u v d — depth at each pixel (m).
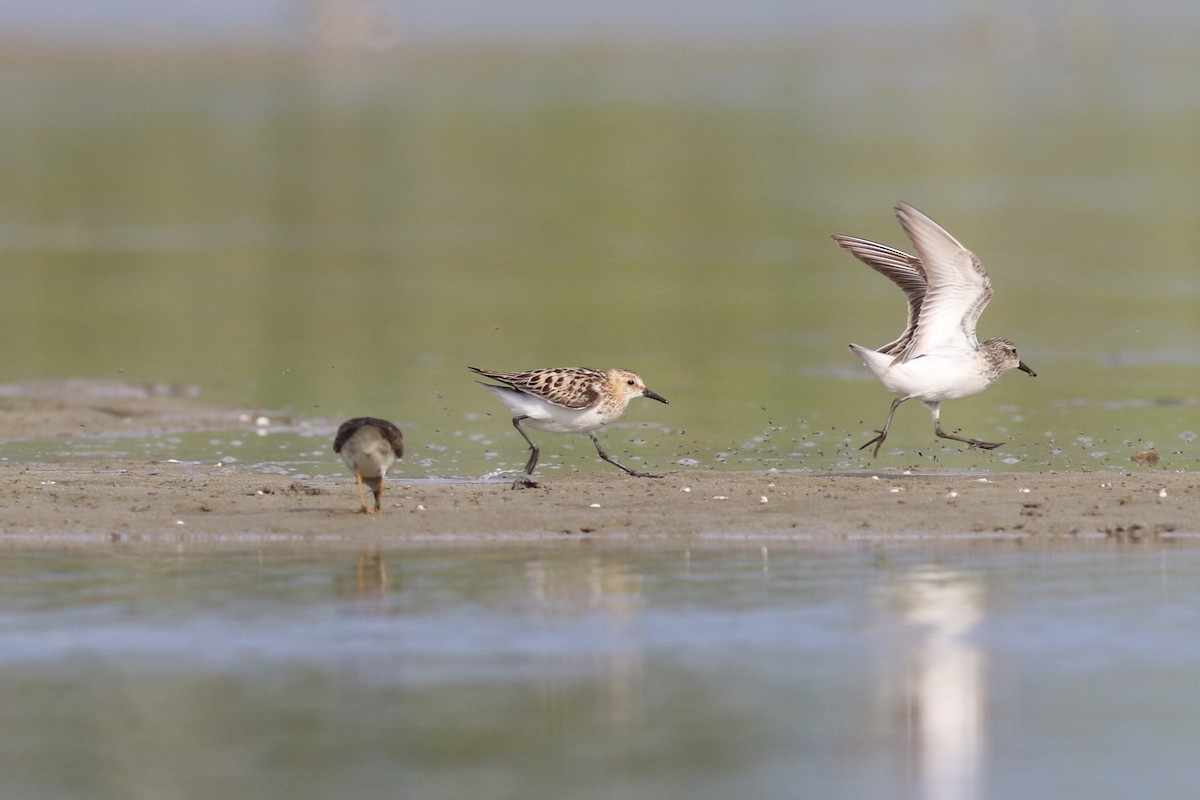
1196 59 96.62
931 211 42.94
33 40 108.56
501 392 15.98
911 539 13.74
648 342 26.75
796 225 41.75
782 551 13.35
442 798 8.59
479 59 102.38
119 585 12.31
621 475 16.17
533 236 40.84
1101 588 12.18
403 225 42.88
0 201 46.69
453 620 11.48
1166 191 46.28
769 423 19.84
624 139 60.22
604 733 9.41
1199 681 10.20
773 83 82.31
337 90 81.62
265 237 40.72
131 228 42.06
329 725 9.55
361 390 22.39
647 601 11.91
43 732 9.46
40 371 23.77
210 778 8.84
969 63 96.50
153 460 17.44
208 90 82.06
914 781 8.80
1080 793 8.66
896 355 16.05
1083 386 22.39
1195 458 17.50
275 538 13.75
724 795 8.66
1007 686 10.15
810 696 10.00
